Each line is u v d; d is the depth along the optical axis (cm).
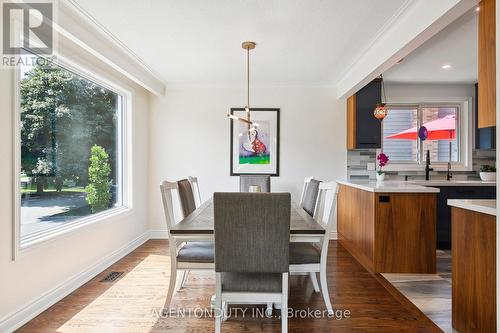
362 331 197
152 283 274
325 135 439
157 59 335
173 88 442
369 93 407
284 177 440
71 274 259
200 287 266
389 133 454
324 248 221
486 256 165
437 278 287
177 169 443
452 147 452
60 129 267
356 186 347
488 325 163
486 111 167
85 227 276
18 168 200
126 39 279
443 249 392
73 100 287
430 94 448
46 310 223
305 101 439
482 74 170
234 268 166
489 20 165
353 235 366
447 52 316
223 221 163
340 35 271
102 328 199
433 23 200
